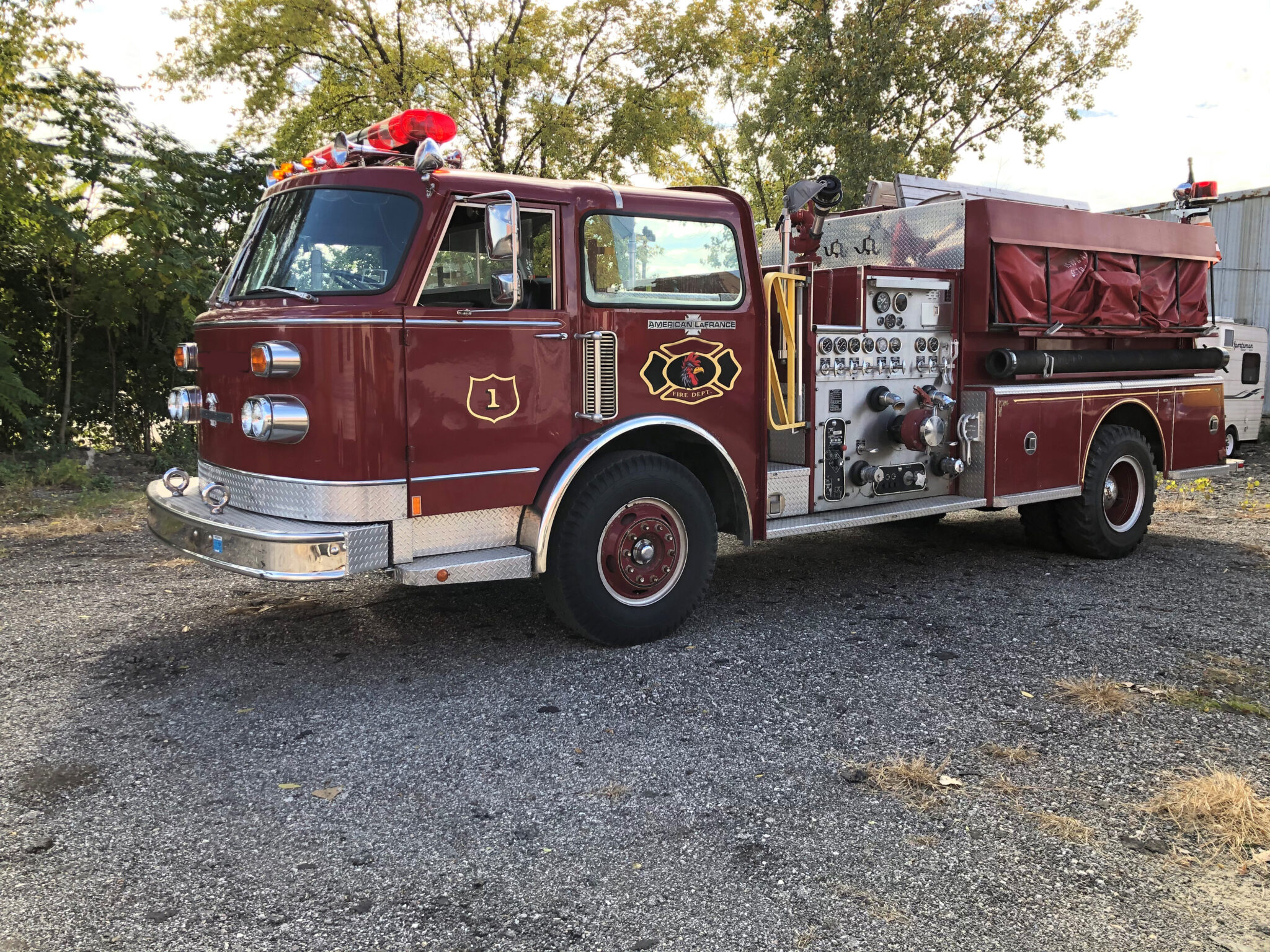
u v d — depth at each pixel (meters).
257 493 4.22
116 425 12.29
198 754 3.50
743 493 5.07
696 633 4.98
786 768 3.41
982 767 3.41
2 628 5.02
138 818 3.03
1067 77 22.94
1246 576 6.31
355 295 3.98
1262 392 15.58
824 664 4.50
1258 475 12.11
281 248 4.31
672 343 4.77
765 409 5.16
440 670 4.41
